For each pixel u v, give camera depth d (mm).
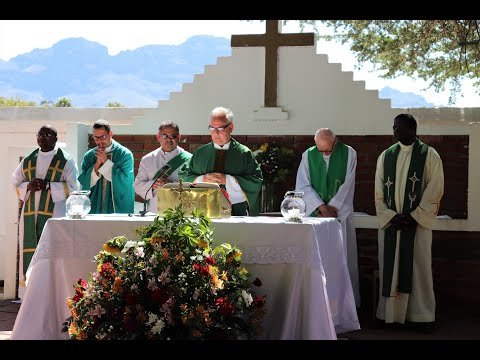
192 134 10305
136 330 5699
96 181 9141
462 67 13461
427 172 8312
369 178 9891
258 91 10148
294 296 6074
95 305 5809
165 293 5668
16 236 9789
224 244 5992
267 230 6094
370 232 9656
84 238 6355
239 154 7734
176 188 6418
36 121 11203
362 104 9914
